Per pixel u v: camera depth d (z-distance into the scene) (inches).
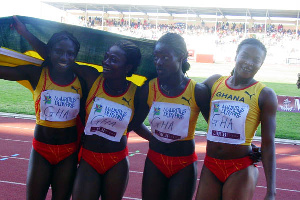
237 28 1876.2
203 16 1932.8
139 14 2006.6
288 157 328.8
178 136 134.3
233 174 124.1
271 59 1505.9
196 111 136.9
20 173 246.7
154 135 139.3
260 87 124.5
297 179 267.1
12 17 146.9
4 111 480.4
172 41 129.8
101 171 138.9
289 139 401.4
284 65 1411.2
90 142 138.6
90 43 158.9
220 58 1518.2
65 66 136.2
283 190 243.3
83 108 147.6
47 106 138.8
